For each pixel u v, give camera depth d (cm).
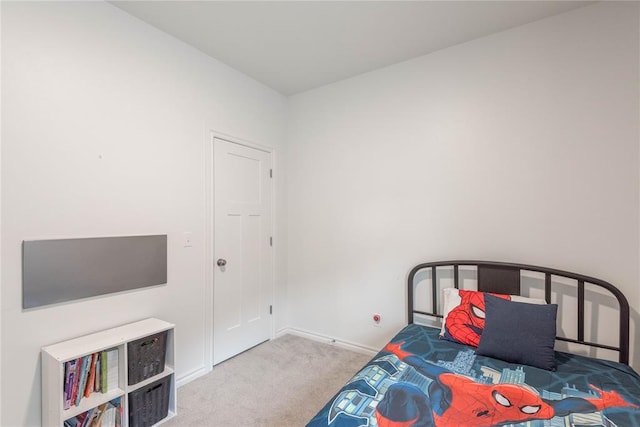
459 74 239
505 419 120
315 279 316
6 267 152
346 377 240
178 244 229
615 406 129
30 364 158
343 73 285
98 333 181
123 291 197
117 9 196
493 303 190
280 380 236
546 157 208
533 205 212
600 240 192
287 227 337
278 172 327
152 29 215
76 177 177
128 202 201
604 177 191
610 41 189
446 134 244
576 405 130
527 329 172
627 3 185
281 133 330
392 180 270
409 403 130
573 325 200
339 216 301
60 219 170
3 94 152
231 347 274
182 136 233
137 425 179
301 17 205
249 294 293
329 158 307
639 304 182
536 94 211
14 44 155
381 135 276
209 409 200
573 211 200
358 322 289
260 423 187
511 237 220
